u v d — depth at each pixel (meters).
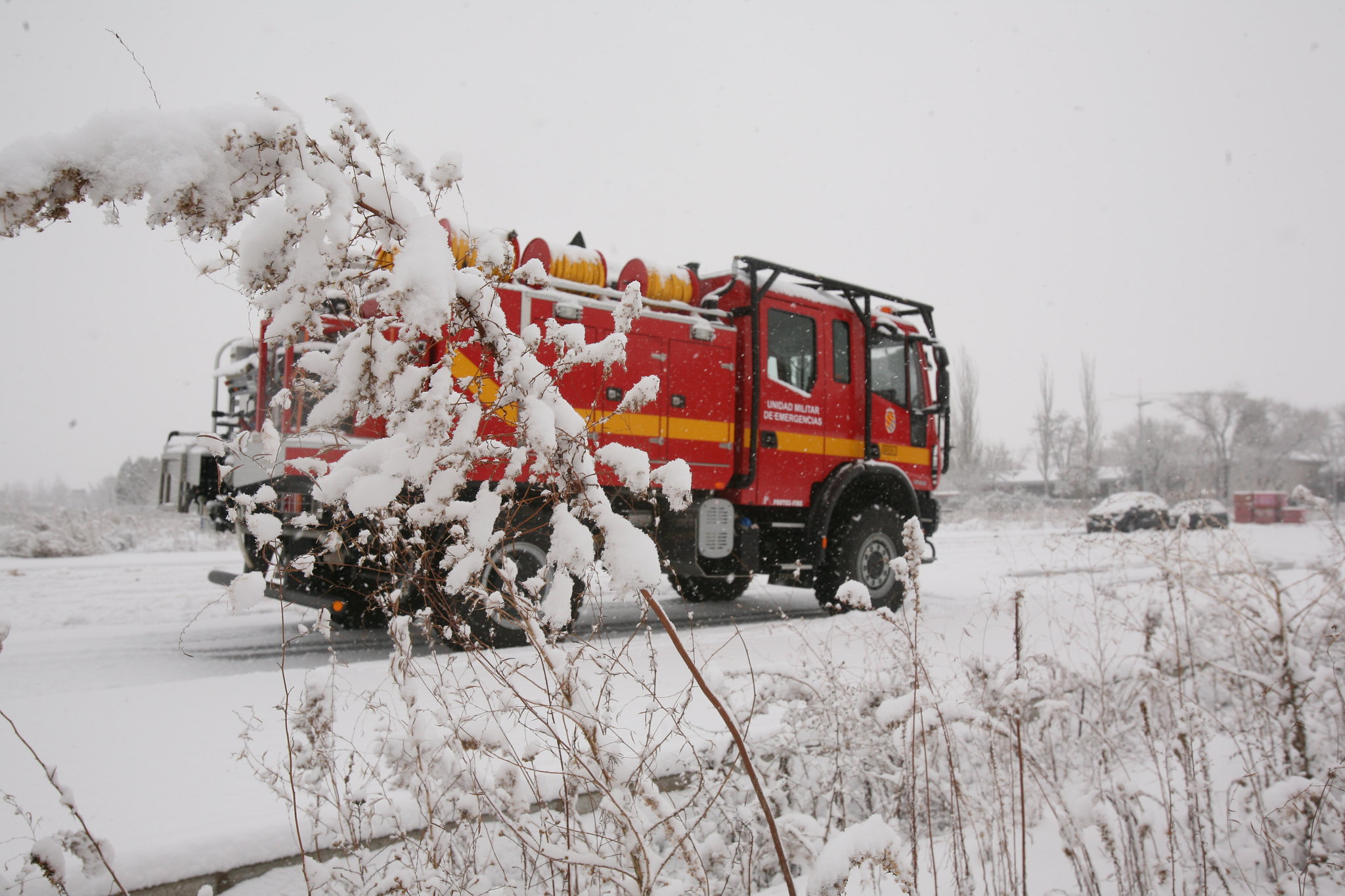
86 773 2.60
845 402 7.78
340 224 1.28
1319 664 3.68
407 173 1.39
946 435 8.80
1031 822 3.15
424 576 1.78
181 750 2.83
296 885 2.10
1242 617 3.74
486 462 1.52
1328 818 2.83
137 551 15.01
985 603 7.23
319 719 2.04
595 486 1.50
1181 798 3.08
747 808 2.29
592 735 1.57
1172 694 3.30
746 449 6.86
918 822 2.96
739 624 6.95
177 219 1.26
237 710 3.35
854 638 4.30
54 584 9.81
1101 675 3.58
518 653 2.51
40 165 1.14
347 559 2.87
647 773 1.79
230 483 5.62
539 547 4.65
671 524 6.44
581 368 5.80
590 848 1.81
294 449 4.24
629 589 1.43
